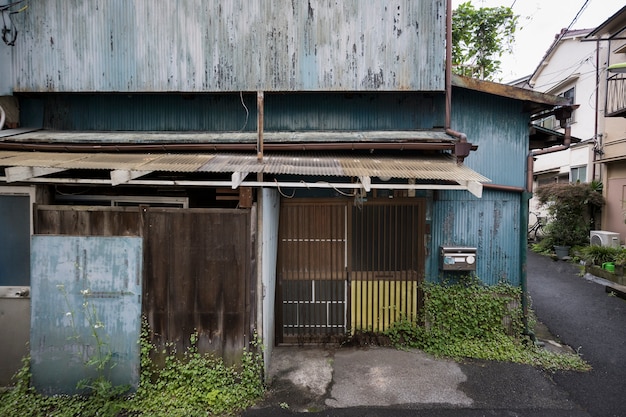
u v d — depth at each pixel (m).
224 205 4.78
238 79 5.23
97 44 5.22
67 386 3.87
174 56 5.22
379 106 5.59
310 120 5.63
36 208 3.92
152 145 4.71
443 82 5.15
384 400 3.89
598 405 3.79
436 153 5.21
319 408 3.75
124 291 3.88
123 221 3.96
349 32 5.18
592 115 11.93
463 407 3.77
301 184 3.80
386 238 5.29
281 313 5.30
